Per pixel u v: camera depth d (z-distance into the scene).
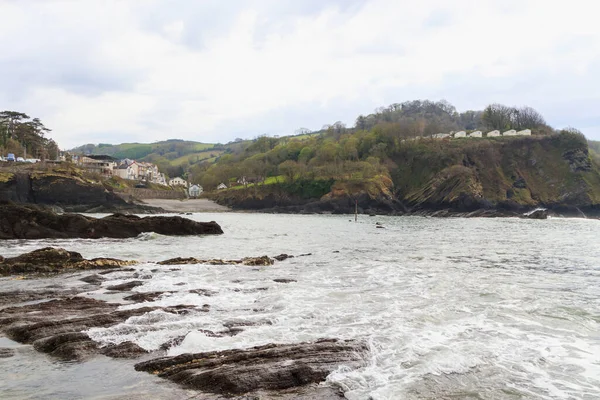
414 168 146.00
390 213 125.19
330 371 8.73
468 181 119.88
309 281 19.42
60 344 10.26
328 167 143.00
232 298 15.66
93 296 15.92
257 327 11.94
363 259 27.78
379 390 8.00
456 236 48.84
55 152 160.50
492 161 141.62
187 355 9.40
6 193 92.00
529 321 12.93
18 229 37.84
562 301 15.62
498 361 9.64
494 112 182.50
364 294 16.59
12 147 131.12
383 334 11.37
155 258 27.67
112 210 106.12
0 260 21.66
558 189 134.75
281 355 9.41
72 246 33.53
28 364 9.21
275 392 7.89
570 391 8.18
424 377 8.64
